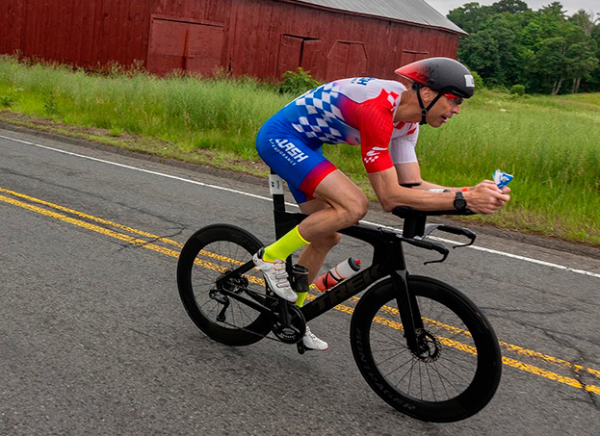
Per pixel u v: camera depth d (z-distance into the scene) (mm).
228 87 14734
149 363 3367
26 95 15227
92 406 2910
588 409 3301
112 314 3936
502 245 6648
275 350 3680
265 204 7586
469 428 3020
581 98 95500
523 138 10320
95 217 6133
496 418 3135
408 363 3131
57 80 15992
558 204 7938
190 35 22938
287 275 3223
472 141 10305
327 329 4051
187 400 3041
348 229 3057
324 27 26031
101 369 3250
